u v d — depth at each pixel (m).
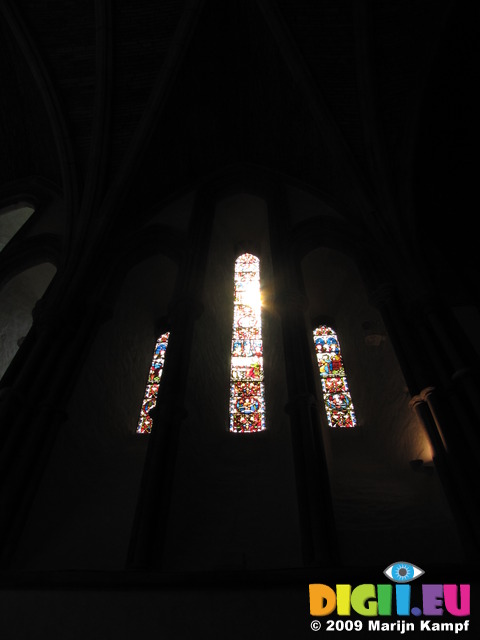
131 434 7.57
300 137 9.90
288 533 5.34
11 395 5.89
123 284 8.52
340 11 8.67
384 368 7.52
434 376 6.11
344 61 8.94
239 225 10.48
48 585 4.13
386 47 8.63
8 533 4.96
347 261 8.90
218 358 7.88
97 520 5.82
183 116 9.87
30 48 9.04
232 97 10.13
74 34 9.07
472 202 8.87
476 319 7.18
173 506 5.24
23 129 10.05
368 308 8.36
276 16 8.84
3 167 10.39
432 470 6.00
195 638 3.67
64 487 5.98
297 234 8.89
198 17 8.89
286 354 6.79
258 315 9.20
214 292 8.57
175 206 9.99
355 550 5.20
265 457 6.62
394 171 8.55
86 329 7.13
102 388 7.23
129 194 9.05
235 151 10.78
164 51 9.22
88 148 9.27
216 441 6.88
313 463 5.37
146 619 3.83
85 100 9.31
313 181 10.05
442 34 8.06
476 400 5.41
